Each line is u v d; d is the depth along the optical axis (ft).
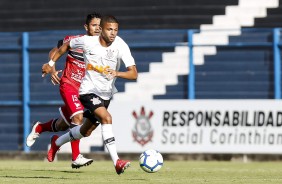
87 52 96.37
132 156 170.40
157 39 181.47
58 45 114.52
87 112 104.88
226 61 178.40
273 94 176.76
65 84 116.98
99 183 90.74
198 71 179.63
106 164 151.43
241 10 195.42
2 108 189.16
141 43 181.98
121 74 93.91
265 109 163.94
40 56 187.32
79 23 203.72
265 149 163.94
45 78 187.32
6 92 189.06
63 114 118.62
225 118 165.37
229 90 178.40
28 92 187.73
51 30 205.16
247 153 165.27
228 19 195.72
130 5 200.95
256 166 145.28
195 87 179.83
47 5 206.90
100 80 96.37
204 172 118.73
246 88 177.58
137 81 182.29
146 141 168.55
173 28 197.98
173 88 180.75
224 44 178.29
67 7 205.36
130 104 169.48
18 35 188.55
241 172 119.85
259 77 177.06
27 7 208.03
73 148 114.73
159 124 167.94
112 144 93.25
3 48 188.85
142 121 168.96
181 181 95.04
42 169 124.26
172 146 167.53
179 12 198.08
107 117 93.91
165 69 180.96
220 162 163.53
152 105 168.45
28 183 90.63
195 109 166.50
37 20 206.69
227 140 165.37
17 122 188.34
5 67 189.06
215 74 178.81
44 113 187.32
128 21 200.34
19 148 187.83
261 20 194.08
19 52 188.34
